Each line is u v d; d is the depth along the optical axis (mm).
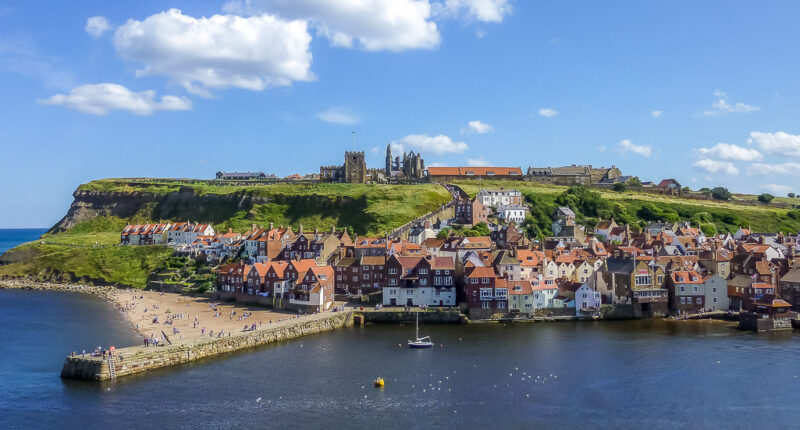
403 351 137500
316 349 139125
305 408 102000
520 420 97375
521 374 120125
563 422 96688
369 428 94062
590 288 174625
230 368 123875
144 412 99938
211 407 102125
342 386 112875
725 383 114188
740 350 137125
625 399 106438
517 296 173250
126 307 194875
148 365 122375
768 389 110688
